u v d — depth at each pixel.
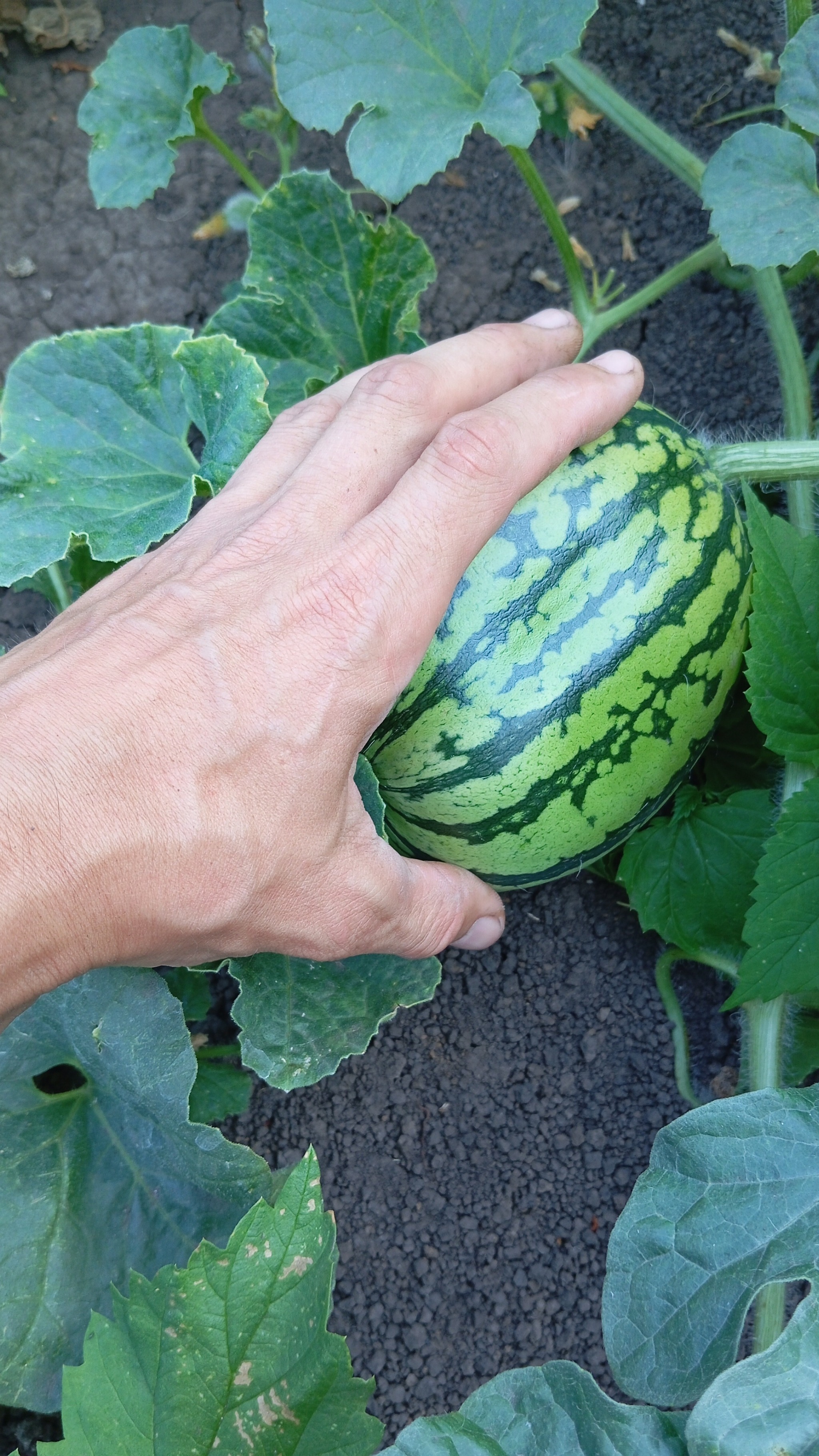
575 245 0.54
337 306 0.45
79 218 0.57
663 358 0.54
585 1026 0.48
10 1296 0.39
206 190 0.57
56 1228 0.39
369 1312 0.46
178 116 0.49
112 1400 0.32
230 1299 0.32
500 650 0.36
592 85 0.47
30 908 0.28
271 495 0.34
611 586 0.36
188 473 0.42
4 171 0.57
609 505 0.37
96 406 0.42
